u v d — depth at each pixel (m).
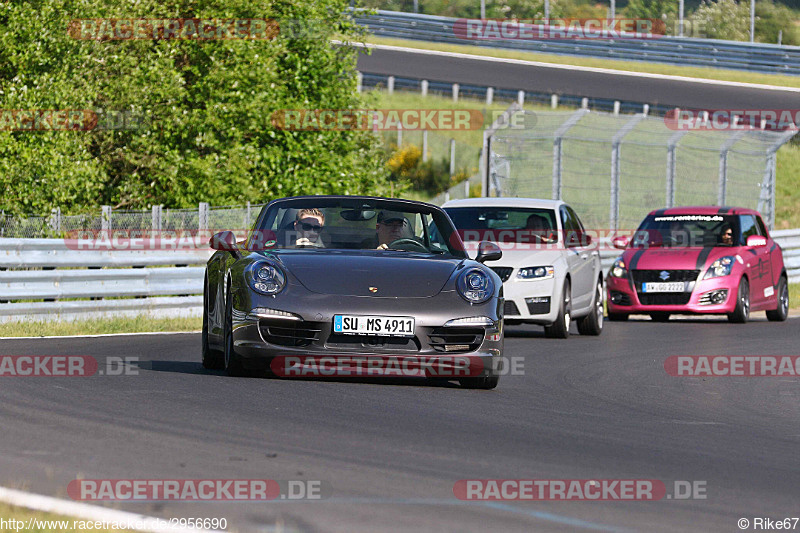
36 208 67.38
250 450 20.84
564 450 22.38
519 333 53.62
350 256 31.34
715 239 63.06
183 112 81.00
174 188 81.19
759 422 27.95
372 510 16.73
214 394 27.59
